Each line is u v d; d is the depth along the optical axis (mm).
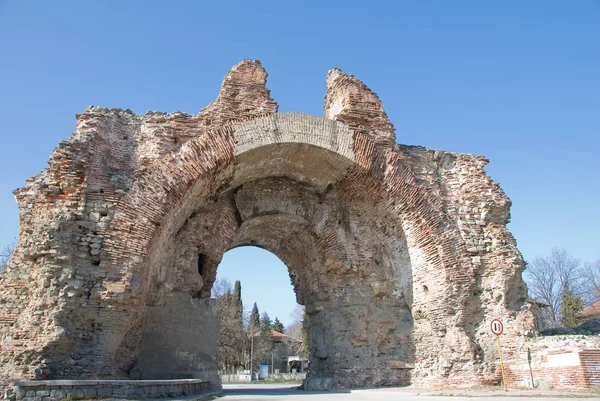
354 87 16484
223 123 14453
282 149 14773
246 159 14438
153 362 13102
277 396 11773
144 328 13273
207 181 13961
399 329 15695
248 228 17094
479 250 15328
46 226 11109
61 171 11969
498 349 14219
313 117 15164
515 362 13930
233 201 15867
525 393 11258
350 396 11523
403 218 15336
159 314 13586
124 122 13797
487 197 16344
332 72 17578
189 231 14805
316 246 16812
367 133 15844
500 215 16234
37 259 10977
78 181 12000
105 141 13133
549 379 12961
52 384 7996
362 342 15617
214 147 13711
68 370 10344
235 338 48844
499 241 15414
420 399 10062
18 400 7707
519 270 15102
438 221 15133
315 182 16531
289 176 16438
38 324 10281
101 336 10836
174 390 10211
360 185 15742
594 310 41250
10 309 10625
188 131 14117
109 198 12250
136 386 8891
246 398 10961
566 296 38969
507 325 14352
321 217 16562
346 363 15484
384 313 15922
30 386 7836
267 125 14539
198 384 12281
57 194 11828
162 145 13656
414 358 15086
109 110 13758
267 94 15352
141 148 13594
